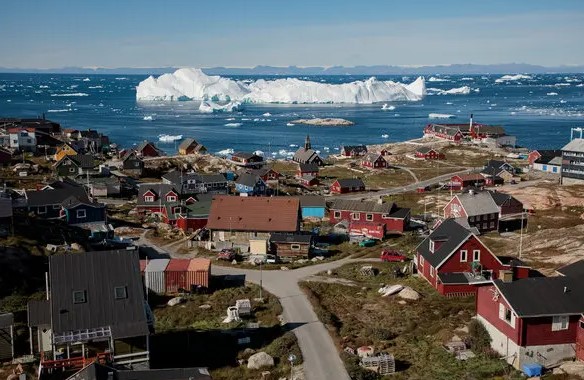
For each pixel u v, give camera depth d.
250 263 74.94
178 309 58.09
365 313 56.81
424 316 55.22
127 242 81.50
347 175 156.88
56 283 42.72
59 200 94.12
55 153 152.38
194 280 63.81
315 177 146.12
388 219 93.75
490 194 96.25
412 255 78.62
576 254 70.38
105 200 116.81
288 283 66.56
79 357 40.75
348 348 46.94
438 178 147.25
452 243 64.00
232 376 43.12
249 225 82.94
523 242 81.44
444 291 61.09
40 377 38.91
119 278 43.75
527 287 45.16
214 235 84.12
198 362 45.59
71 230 83.81
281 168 169.38
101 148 177.75
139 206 103.94
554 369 42.66
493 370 42.41
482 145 196.00
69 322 41.09
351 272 70.88
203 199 102.38
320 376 42.44
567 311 43.28
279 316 55.56
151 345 48.50
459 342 47.12
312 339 49.56
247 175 127.50
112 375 34.28
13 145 154.88
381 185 141.00
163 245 84.12
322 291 63.59
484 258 63.34
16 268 60.56
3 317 44.59
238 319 54.72
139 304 42.84
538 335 43.44
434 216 103.81
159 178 144.38
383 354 44.75
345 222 94.12
